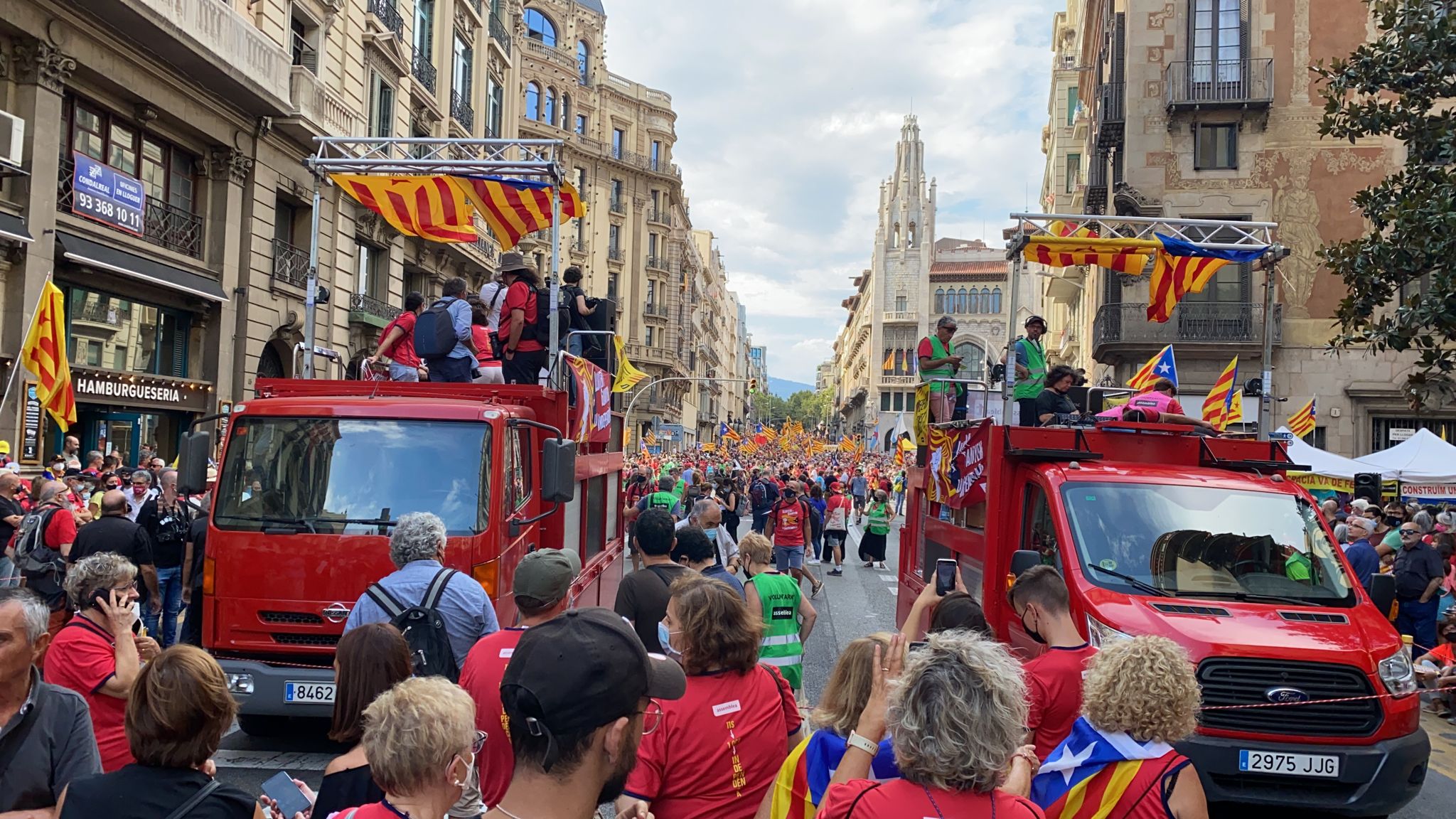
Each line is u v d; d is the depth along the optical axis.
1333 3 27.86
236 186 21.91
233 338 21.91
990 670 2.54
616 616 2.46
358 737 3.56
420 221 10.52
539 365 10.82
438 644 4.69
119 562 4.76
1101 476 7.39
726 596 3.82
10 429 15.78
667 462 34.41
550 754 2.22
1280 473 8.08
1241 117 27.92
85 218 17.55
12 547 10.10
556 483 7.11
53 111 16.48
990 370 11.15
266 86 21.59
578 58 67.88
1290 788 5.95
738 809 3.64
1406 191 11.40
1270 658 5.99
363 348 27.50
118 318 19.11
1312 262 27.56
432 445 7.38
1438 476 17.88
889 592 18.03
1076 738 3.45
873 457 73.12
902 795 2.51
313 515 7.16
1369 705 6.04
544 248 42.62
